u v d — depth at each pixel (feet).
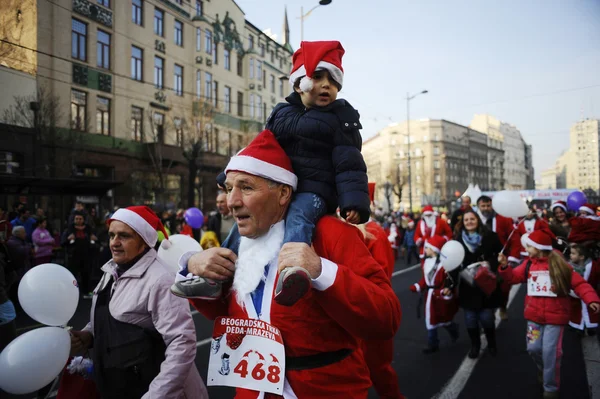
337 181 4.92
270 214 4.89
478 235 16.56
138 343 7.28
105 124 59.67
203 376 14.69
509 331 20.52
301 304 4.64
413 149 269.44
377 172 266.57
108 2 55.93
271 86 116.98
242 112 102.47
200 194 77.92
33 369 6.61
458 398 13.10
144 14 66.23
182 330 7.05
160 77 71.77
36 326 20.65
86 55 51.44
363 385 5.08
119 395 7.27
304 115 5.29
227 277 5.02
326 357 4.75
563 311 12.56
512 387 13.87
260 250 4.89
